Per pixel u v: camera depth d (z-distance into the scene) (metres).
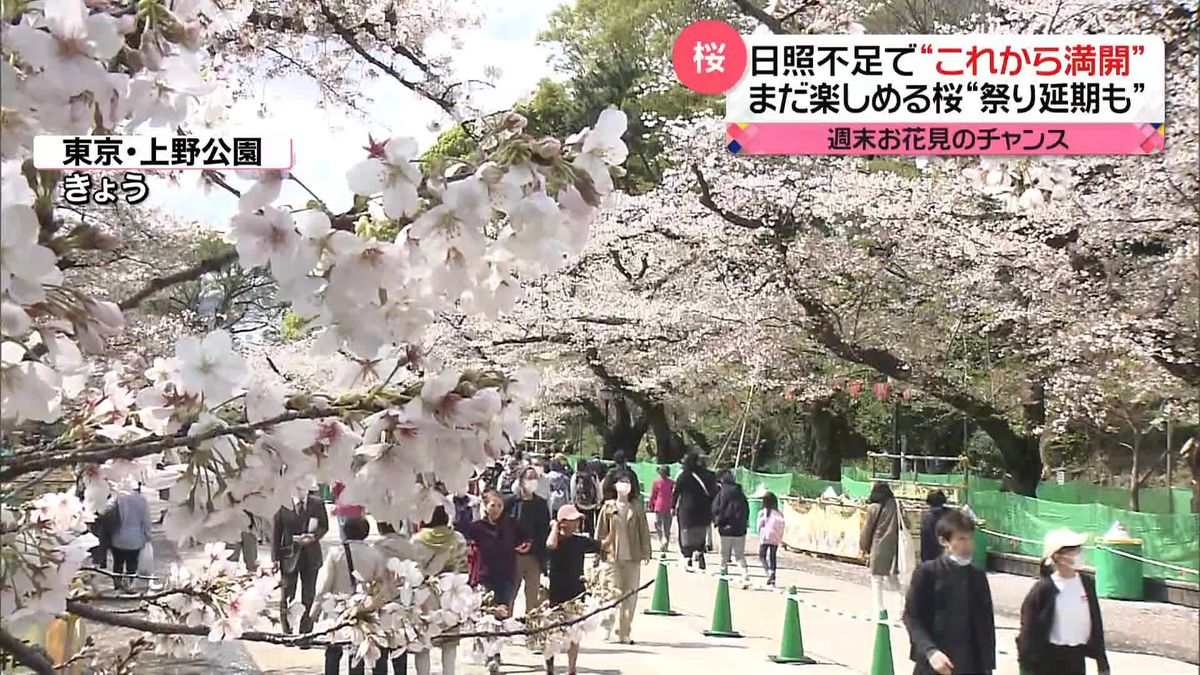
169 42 2.13
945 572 5.92
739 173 16.62
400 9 8.20
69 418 2.62
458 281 2.05
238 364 2.09
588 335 21.17
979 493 17.94
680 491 16.83
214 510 2.11
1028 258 13.34
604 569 6.71
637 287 22.34
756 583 16.14
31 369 1.88
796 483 23.88
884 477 26.97
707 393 26.27
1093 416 16.36
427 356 2.33
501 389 2.16
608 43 27.44
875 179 15.58
